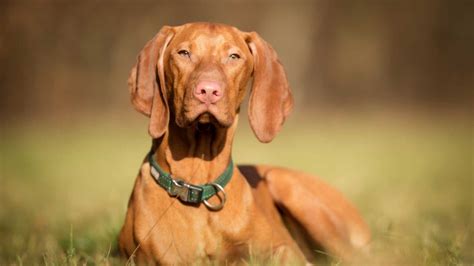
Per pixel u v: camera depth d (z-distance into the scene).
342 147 19.88
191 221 5.16
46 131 24.36
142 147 19.45
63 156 17.41
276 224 5.93
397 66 38.88
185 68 5.06
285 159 15.78
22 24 28.34
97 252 6.02
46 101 29.33
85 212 8.52
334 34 36.47
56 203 9.80
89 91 30.75
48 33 29.28
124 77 31.59
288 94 5.61
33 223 7.89
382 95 38.00
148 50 5.33
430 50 38.88
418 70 38.88
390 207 8.91
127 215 5.42
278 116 5.53
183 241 5.16
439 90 38.72
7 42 28.16
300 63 34.47
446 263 5.58
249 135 23.11
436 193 10.91
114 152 18.30
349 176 12.92
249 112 5.48
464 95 38.69
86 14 30.31
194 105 4.87
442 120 31.28
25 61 28.80
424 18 38.81
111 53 31.30
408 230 6.94
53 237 6.85
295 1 34.41
